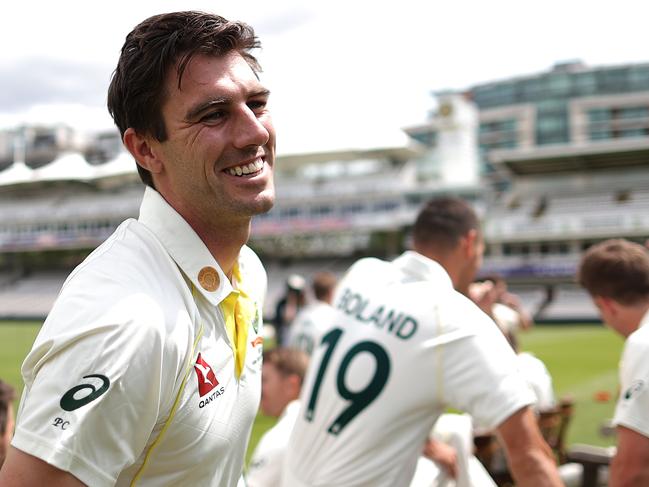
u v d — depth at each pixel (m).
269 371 3.51
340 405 2.04
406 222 39.84
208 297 1.24
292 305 11.09
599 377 11.38
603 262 2.39
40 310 41.75
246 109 1.25
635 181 36.97
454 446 2.36
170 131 1.24
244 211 1.27
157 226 1.26
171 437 1.16
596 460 3.10
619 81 58.69
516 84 62.38
